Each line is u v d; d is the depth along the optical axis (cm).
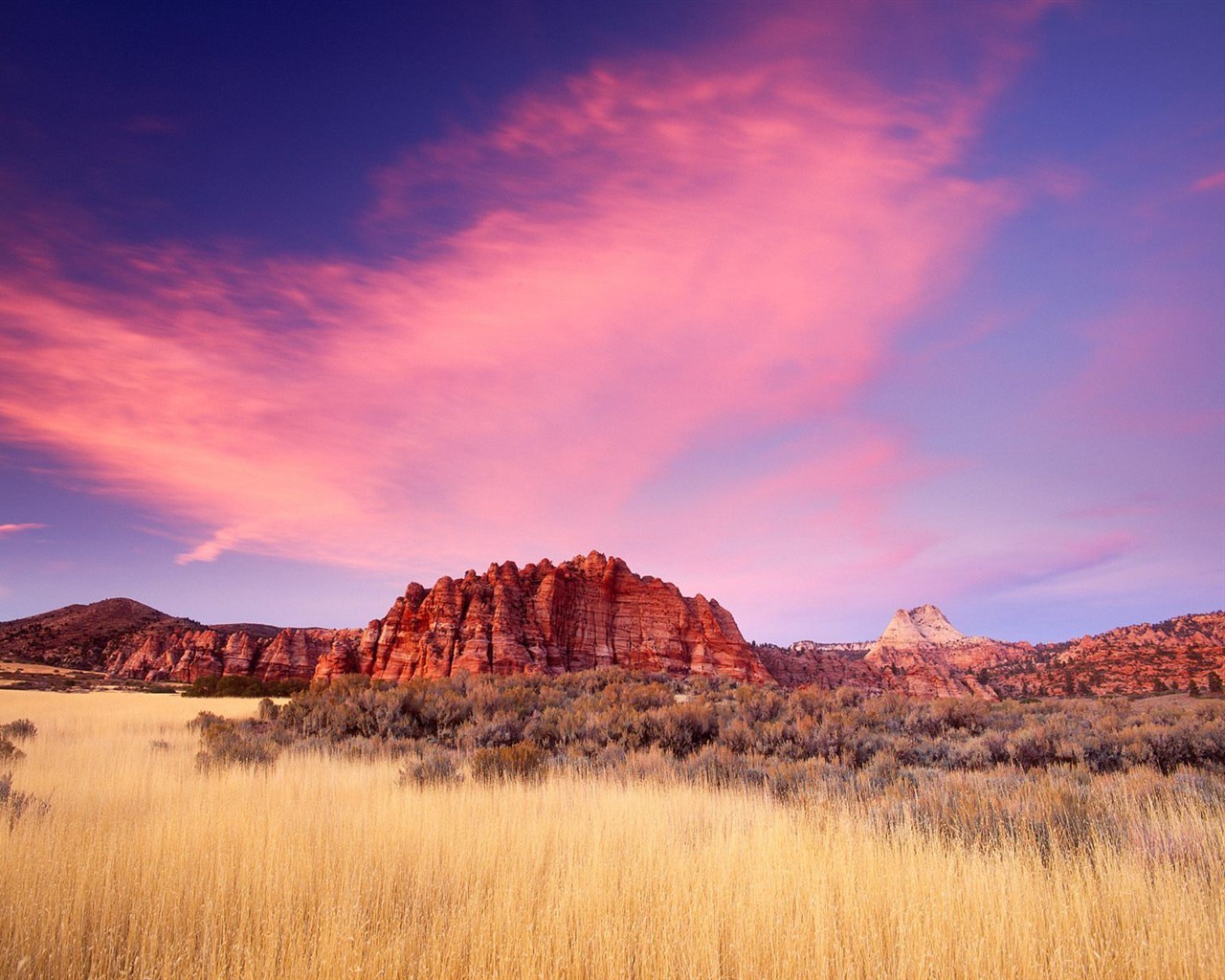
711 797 1116
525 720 2186
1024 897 553
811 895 557
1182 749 1566
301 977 423
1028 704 3102
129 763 1487
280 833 793
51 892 562
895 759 1582
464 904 575
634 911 552
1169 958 446
